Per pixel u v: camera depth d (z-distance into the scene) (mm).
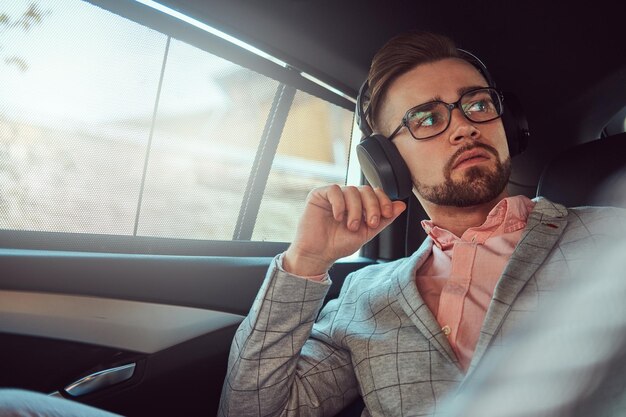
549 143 2131
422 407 809
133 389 1016
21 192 1102
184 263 1155
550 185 1333
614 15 1715
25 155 1115
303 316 871
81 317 988
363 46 1658
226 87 1516
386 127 1122
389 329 941
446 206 1021
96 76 1231
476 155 976
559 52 1907
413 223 1882
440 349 839
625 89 1954
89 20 1188
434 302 956
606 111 2070
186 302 1138
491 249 916
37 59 1124
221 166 1563
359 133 2061
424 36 1098
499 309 766
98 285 1017
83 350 983
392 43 1118
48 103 1149
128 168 1306
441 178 996
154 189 1368
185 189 1459
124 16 1236
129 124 1307
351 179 2088
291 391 935
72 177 1193
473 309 868
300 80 1684
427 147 1016
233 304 1241
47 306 957
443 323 894
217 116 1521
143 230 1337
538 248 824
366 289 1090
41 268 958
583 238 822
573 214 893
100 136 1250
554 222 867
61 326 964
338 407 989
